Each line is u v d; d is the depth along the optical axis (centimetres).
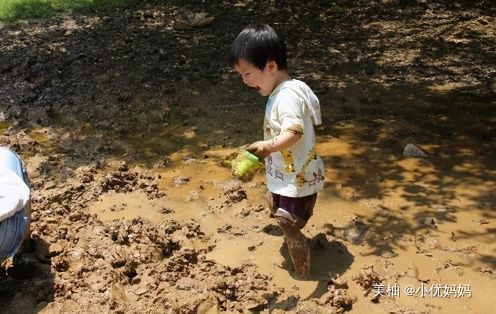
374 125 567
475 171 484
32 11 959
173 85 672
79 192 475
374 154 516
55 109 630
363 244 403
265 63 330
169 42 805
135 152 541
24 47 806
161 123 593
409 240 404
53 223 427
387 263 383
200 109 616
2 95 663
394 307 345
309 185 346
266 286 363
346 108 604
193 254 390
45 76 706
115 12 951
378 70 695
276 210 374
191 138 561
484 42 774
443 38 791
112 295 354
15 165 366
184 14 877
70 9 970
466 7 910
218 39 812
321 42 789
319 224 423
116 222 430
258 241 409
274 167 349
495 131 548
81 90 669
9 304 351
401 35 805
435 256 388
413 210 437
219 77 691
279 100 330
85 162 526
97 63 741
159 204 459
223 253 397
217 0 984
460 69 692
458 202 444
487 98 616
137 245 399
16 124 598
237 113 605
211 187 480
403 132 552
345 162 505
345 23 859
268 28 334
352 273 374
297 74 688
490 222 420
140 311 342
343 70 699
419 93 632
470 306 345
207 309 346
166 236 413
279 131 333
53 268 380
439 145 528
